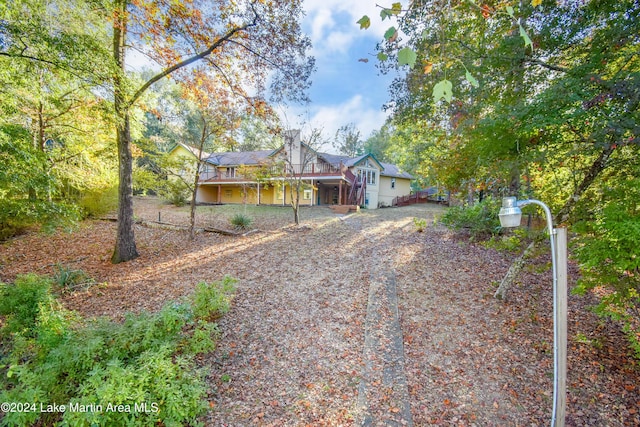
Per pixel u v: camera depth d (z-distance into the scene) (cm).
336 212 1773
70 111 913
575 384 329
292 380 347
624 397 305
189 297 564
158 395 257
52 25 508
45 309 368
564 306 216
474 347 403
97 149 1086
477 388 331
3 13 423
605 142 329
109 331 335
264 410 303
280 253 857
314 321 479
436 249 862
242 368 368
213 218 1410
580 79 342
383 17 160
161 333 343
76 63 494
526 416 292
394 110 792
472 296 550
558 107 347
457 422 287
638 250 278
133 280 672
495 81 486
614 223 296
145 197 2406
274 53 784
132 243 823
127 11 630
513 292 557
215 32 716
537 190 549
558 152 408
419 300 544
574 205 421
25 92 624
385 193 2717
